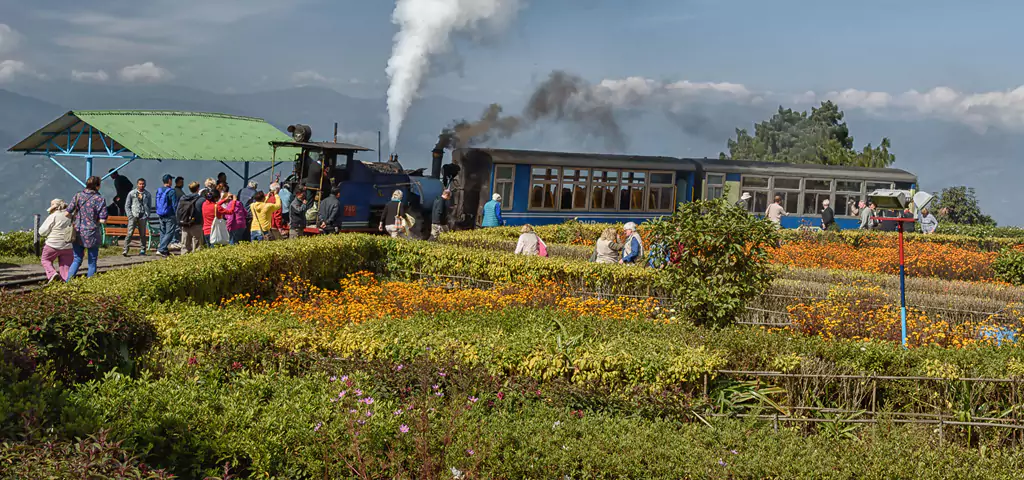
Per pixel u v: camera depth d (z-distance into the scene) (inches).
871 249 1026.7
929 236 1176.8
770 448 304.7
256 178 1234.6
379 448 281.9
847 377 373.1
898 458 296.2
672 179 1301.7
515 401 354.0
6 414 238.4
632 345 381.7
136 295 457.1
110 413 271.7
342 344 382.9
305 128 943.0
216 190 815.7
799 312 572.7
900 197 495.5
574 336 398.3
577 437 307.9
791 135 2033.7
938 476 287.4
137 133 1098.7
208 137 1192.2
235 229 822.5
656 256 526.3
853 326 532.1
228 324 397.4
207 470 270.5
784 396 374.9
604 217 1243.2
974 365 382.0
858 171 1438.2
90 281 477.1
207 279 558.9
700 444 306.0
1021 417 362.0
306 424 286.8
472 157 1167.6
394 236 874.1
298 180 958.4
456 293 613.9
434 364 365.7
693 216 500.4
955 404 371.6
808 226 1301.7
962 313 609.9
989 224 1847.9
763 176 1364.4
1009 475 293.4
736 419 350.3
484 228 1027.3
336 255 748.0
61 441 236.1
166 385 311.1
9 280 652.1
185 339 384.2
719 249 495.8
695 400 360.2
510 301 591.5
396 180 1040.8
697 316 510.0
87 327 323.0
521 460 283.0
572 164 1202.6
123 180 1078.4
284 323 406.6
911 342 506.6
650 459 289.3
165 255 863.1
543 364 365.4
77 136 1139.3
